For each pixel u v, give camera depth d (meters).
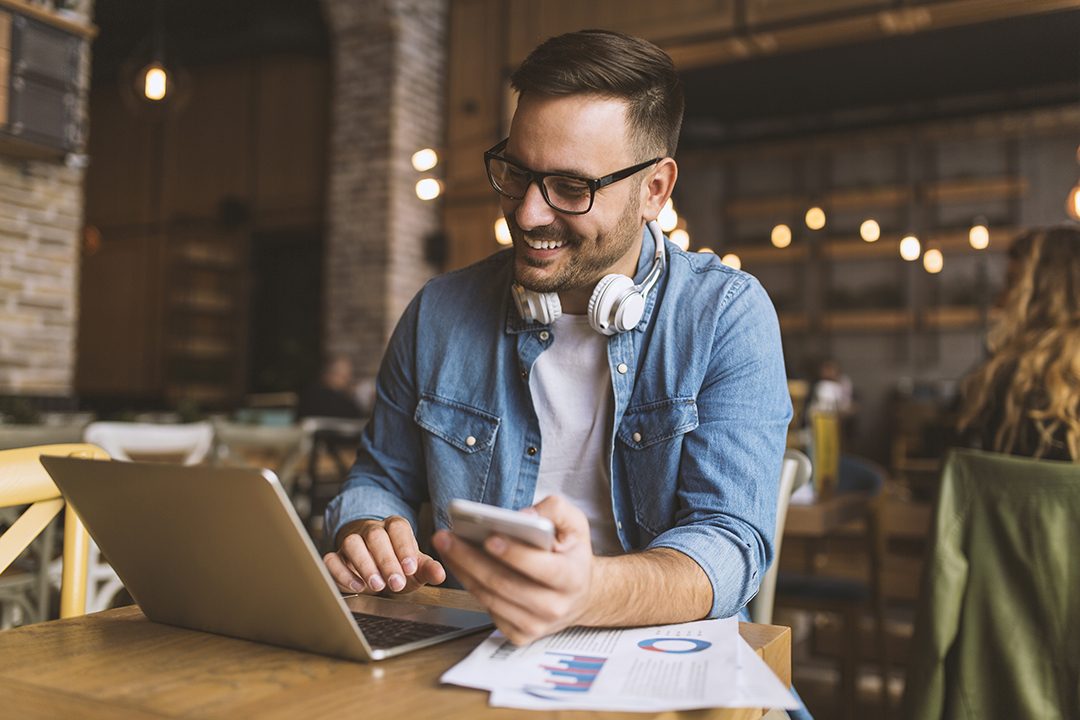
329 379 5.30
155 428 2.51
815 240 8.45
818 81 6.07
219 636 0.68
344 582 0.83
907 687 1.43
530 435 1.06
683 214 8.95
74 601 0.92
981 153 7.91
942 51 5.62
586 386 1.05
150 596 0.71
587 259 0.91
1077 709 1.31
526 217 0.88
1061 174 7.61
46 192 4.05
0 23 3.58
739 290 1.02
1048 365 1.59
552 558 0.55
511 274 1.11
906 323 7.91
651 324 1.03
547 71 0.87
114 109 8.31
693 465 0.94
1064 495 1.36
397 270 6.34
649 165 0.90
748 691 0.53
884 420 8.13
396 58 6.34
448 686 0.55
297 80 7.43
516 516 0.53
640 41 0.90
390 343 1.18
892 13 4.92
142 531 0.66
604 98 0.86
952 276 7.96
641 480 1.01
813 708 2.44
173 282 7.92
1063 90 6.93
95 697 0.53
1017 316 1.71
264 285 7.68
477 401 1.08
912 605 3.21
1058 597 1.34
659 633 0.66
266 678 0.57
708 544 0.80
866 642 2.65
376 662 0.60
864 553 2.77
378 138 6.38
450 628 0.69
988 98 7.34
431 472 1.09
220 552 0.61
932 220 8.02
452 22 6.74
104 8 7.28
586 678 0.55
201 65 7.79
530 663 0.58
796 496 2.00
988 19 5.09
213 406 7.62
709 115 6.91
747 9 5.32
